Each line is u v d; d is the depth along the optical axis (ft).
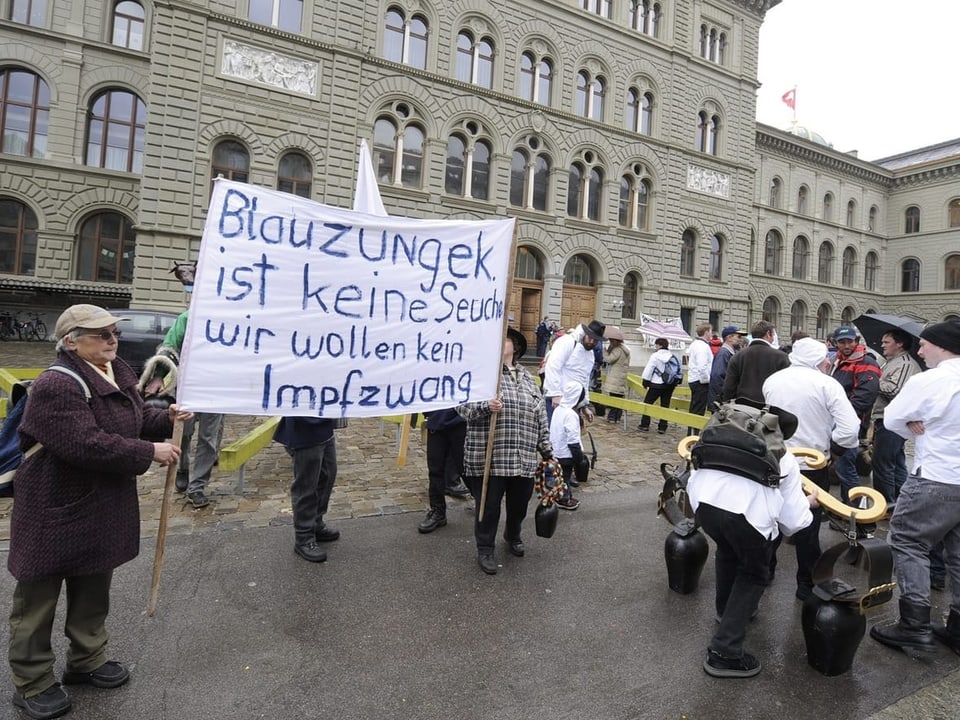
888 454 17.44
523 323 77.66
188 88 55.98
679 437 31.63
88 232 70.03
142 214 54.95
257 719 8.07
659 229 85.10
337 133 62.69
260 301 10.55
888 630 11.02
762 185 109.19
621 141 81.35
